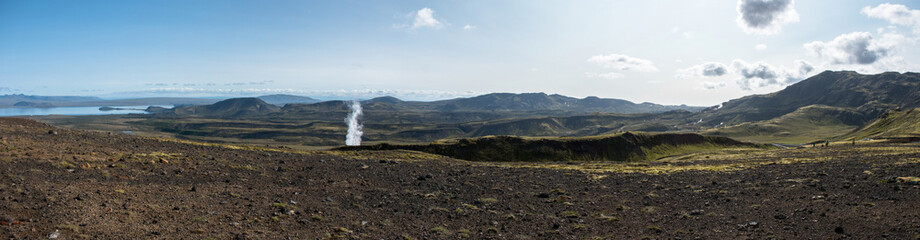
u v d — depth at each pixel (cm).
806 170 3953
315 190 2672
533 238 1981
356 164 4050
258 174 3014
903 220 1900
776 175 3725
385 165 4184
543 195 3002
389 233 1922
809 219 2112
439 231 2006
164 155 3216
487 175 3941
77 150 2988
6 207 1520
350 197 2586
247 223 1822
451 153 14675
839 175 3394
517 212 2484
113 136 4150
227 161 3391
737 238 1912
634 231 2122
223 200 2155
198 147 4206
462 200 2741
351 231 1888
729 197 2822
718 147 19538
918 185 2588
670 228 2152
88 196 1836
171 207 1895
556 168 5153
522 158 14900
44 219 1488
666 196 3005
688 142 19362
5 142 2817
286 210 2094
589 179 3850
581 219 2362
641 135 18612
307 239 1714
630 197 2994
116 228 1530
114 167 2566
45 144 3023
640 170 4822
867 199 2402
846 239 1777
